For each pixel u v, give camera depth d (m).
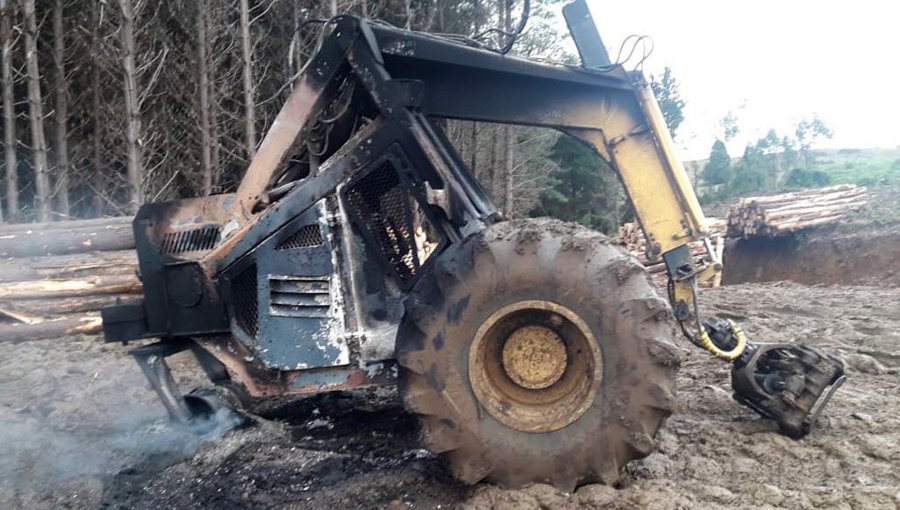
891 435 4.58
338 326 4.36
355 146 4.33
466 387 3.68
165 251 4.82
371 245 4.39
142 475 4.48
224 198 4.79
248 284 4.62
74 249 9.23
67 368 6.93
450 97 4.59
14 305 8.35
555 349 3.79
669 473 4.09
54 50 17.00
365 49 4.32
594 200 34.94
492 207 4.49
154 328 4.81
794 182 29.02
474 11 25.31
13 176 14.79
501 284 3.66
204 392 5.34
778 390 4.58
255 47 20.91
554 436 3.66
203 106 18.14
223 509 3.99
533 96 4.64
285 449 4.79
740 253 19.84
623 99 4.59
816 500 3.69
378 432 5.07
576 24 4.66
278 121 4.62
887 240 16.38
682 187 4.50
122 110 18.45
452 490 3.96
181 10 19.95
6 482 4.35
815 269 17.44
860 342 8.18
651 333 3.59
